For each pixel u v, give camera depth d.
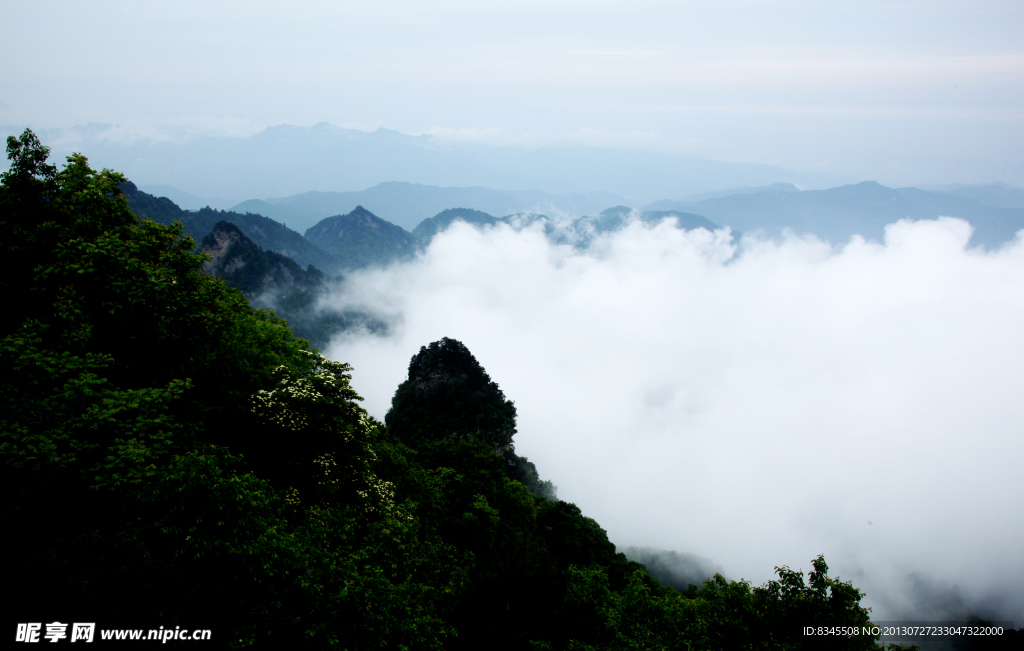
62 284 15.10
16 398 12.17
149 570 9.43
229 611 9.66
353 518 15.19
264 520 11.72
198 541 9.91
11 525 10.16
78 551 9.55
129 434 12.62
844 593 12.30
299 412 16.81
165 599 9.22
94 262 15.53
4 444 10.57
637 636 13.64
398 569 13.96
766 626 12.43
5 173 16.78
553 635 12.70
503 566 13.20
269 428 16.45
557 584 13.45
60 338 14.15
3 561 9.23
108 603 8.84
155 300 16.36
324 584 11.12
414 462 30.53
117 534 10.08
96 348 15.09
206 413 15.83
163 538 10.40
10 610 8.45
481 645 12.00
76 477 11.55
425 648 11.23
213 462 11.42
